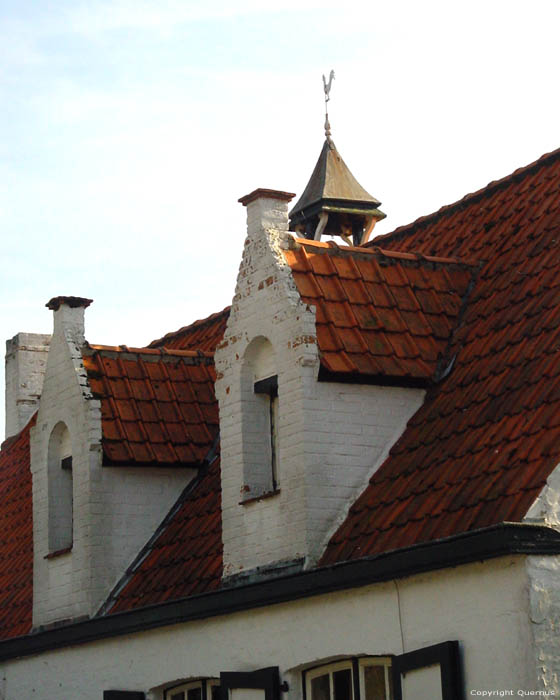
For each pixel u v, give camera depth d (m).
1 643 25.58
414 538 17.84
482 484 17.58
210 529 23.42
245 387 21.97
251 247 22.11
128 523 24.56
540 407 17.98
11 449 34.22
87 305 25.98
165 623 21.56
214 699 21.11
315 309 20.75
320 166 32.38
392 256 22.44
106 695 22.83
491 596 16.19
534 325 20.00
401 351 21.06
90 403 24.62
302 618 19.14
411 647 17.25
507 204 24.06
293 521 20.14
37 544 26.09
